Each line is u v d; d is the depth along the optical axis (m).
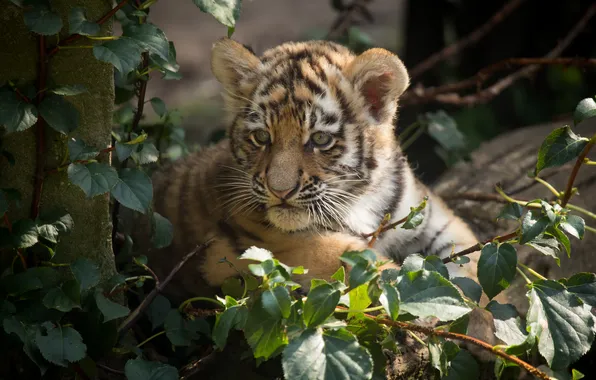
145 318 7.57
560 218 6.27
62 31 5.89
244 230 8.05
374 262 5.86
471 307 6.34
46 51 5.77
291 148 7.84
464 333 6.15
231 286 6.73
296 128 7.83
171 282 7.99
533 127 14.05
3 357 6.17
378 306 6.42
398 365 6.98
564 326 6.04
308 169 7.83
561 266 9.46
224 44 8.34
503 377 7.04
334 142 7.96
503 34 16.61
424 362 7.12
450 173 12.60
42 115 5.66
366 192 8.36
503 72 16.34
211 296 7.83
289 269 5.70
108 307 5.96
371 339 6.14
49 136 6.03
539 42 16.83
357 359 5.34
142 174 6.05
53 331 5.84
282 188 7.66
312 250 7.71
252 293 6.54
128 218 8.25
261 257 5.68
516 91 16.47
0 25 5.68
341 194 8.12
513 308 6.27
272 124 7.89
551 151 6.59
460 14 17.00
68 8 5.86
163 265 8.18
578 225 6.30
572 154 6.54
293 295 6.38
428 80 16.81
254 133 8.08
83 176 5.71
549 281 6.26
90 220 6.48
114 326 6.22
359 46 13.16
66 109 5.77
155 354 7.19
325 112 7.88
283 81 7.96
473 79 11.71
